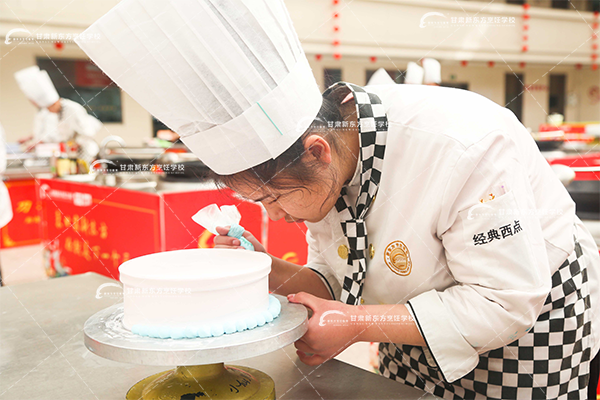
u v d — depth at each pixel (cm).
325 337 77
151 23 66
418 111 85
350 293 92
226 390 71
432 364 92
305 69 76
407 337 78
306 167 77
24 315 115
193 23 66
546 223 88
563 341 89
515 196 74
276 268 108
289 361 91
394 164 85
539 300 73
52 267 361
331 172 81
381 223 90
